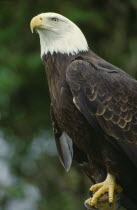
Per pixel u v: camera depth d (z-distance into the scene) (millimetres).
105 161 9867
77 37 10508
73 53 10375
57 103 10062
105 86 9805
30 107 17562
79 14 16156
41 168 17641
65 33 10484
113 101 9773
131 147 9695
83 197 16859
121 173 9828
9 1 17359
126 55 16891
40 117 17281
